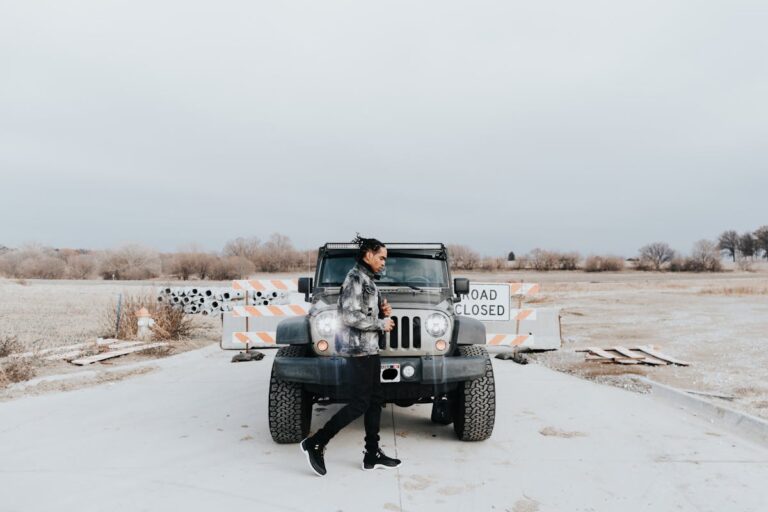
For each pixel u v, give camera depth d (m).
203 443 4.51
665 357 8.37
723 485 3.59
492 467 3.94
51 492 3.45
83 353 8.98
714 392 6.13
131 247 39.41
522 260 67.25
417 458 4.14
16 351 8.98
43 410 5.57
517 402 5.98
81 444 4.45
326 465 3.98
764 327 12.71
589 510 3.22
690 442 4.54
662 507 3.25
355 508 3.22
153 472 3.82
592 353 8.95
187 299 17.47
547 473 3.82
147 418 5.29
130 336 10.84
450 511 3.19
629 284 33.50
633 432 4.83
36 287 25.84
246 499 3.35
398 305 4.39
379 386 3.88
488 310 9.44
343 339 3.80
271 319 9.71
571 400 6.08
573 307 18.78
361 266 3.78
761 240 111.50
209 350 10.07
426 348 4.24
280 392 4.32
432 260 5.36
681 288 29.58
